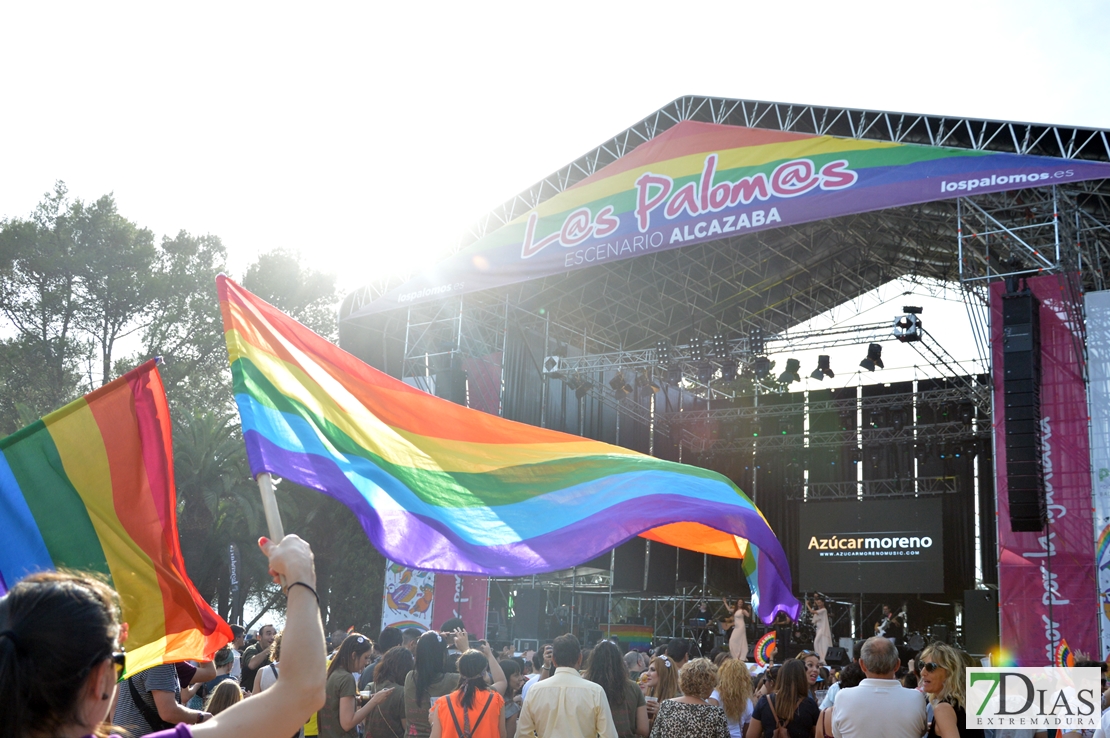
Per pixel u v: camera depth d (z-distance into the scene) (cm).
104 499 446
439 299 2459
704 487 731
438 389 2516
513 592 2773
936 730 548
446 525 520
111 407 461
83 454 450
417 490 524
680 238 2142
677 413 3253
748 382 3300
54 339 3634
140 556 441
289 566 197
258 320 475
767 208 2062
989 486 2898
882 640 557
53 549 431
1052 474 1927
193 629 439
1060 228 2003
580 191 2328
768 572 970
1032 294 1897
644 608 3372
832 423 3158
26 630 148
